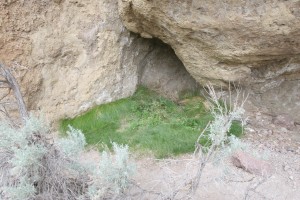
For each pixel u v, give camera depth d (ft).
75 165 10.40
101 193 8.96
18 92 11.55
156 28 15.07
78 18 15.89
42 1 15.24
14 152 9.86
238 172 12.71
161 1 13.12
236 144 9.80
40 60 15.72
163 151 14.07
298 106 16.43
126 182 9.37
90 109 16.61
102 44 16.31
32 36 15.40
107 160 9.21
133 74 17.72
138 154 14.12
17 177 9.94
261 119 16.43
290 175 12.78
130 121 16.12
